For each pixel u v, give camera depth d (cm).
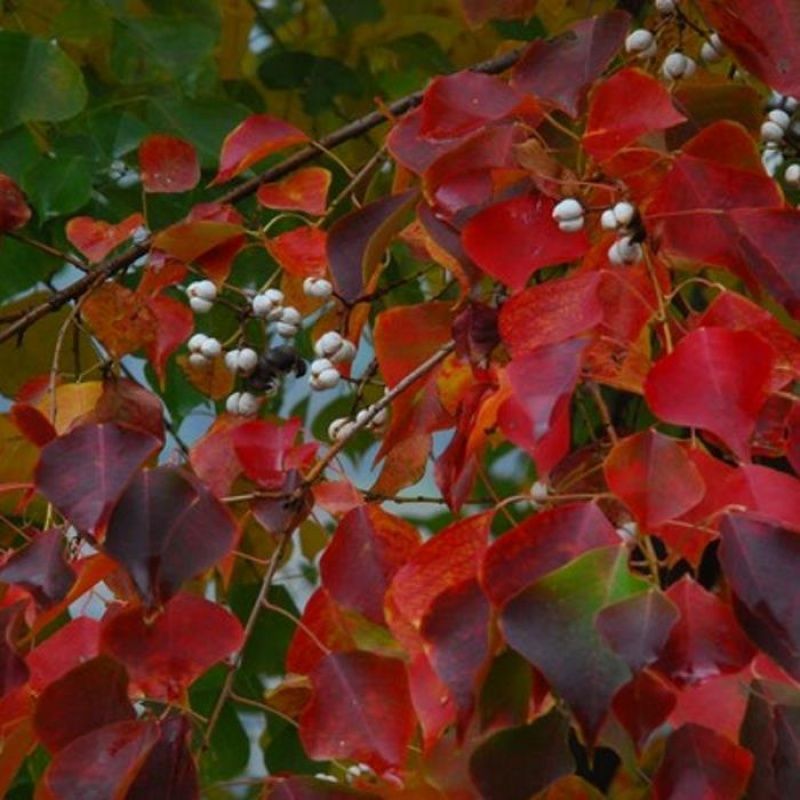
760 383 162
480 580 160
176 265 190
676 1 185
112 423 171
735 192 171
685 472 160
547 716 164
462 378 179
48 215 220
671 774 162
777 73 178
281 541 175
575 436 220
